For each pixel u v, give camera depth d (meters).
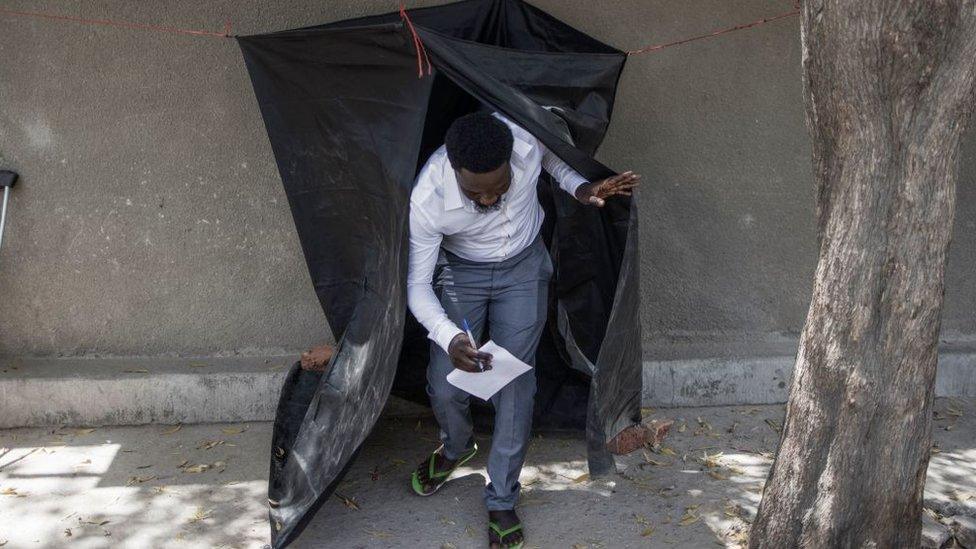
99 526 3.72
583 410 4.37
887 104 2.71
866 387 2.87
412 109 3.27
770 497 3.13
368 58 3.35
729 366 4.77
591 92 3.70
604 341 3.38
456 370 3.23
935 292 2.83
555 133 3.27
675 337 4.94
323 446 3.50
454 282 3.47
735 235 4.85
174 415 4.60
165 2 4.42
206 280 4.72
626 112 4.69
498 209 3.22
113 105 4.50
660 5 4.60
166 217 4.64
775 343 4.96
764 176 4.80
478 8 4.15
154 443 4.42
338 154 3.60
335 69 3.46
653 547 3.59
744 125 4.74
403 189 3.23
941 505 3.76
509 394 3.54
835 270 2.88
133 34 4.44
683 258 4.86
